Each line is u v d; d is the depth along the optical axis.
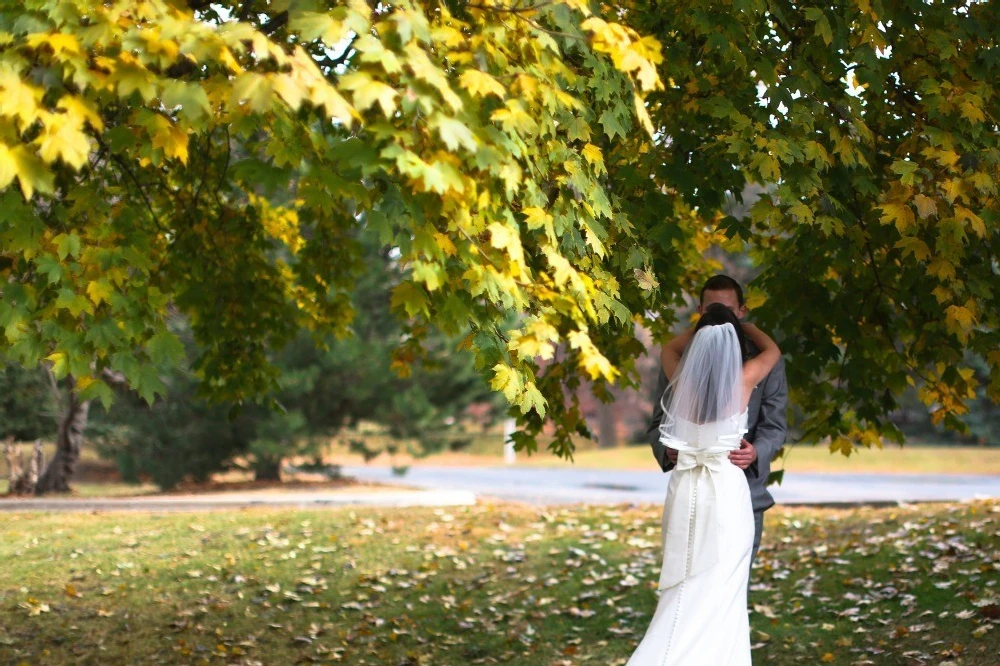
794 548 10.45
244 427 22.16
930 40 5.43
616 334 6.83
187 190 7.48
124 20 3.42
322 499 14.75
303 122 4.21
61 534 12.03
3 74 3.12
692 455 5.05
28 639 8.17
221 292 7.66
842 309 6.64
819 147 5.10
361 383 21.56
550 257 4.17
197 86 3.32
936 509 11.44
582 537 11.55
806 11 5.08
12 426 18.53
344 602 9.37
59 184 5.51
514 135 3.97
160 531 12.22
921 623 7.34
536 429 7.46
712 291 5.61
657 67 5.58
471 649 8.00
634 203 5.67
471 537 11.74
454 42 3.84
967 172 5.12
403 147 3.61
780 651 7.23
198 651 7.98
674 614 4.85
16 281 4.04
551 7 4.25
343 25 3.40
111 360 3.90
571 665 7.44
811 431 7.56
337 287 8.15
